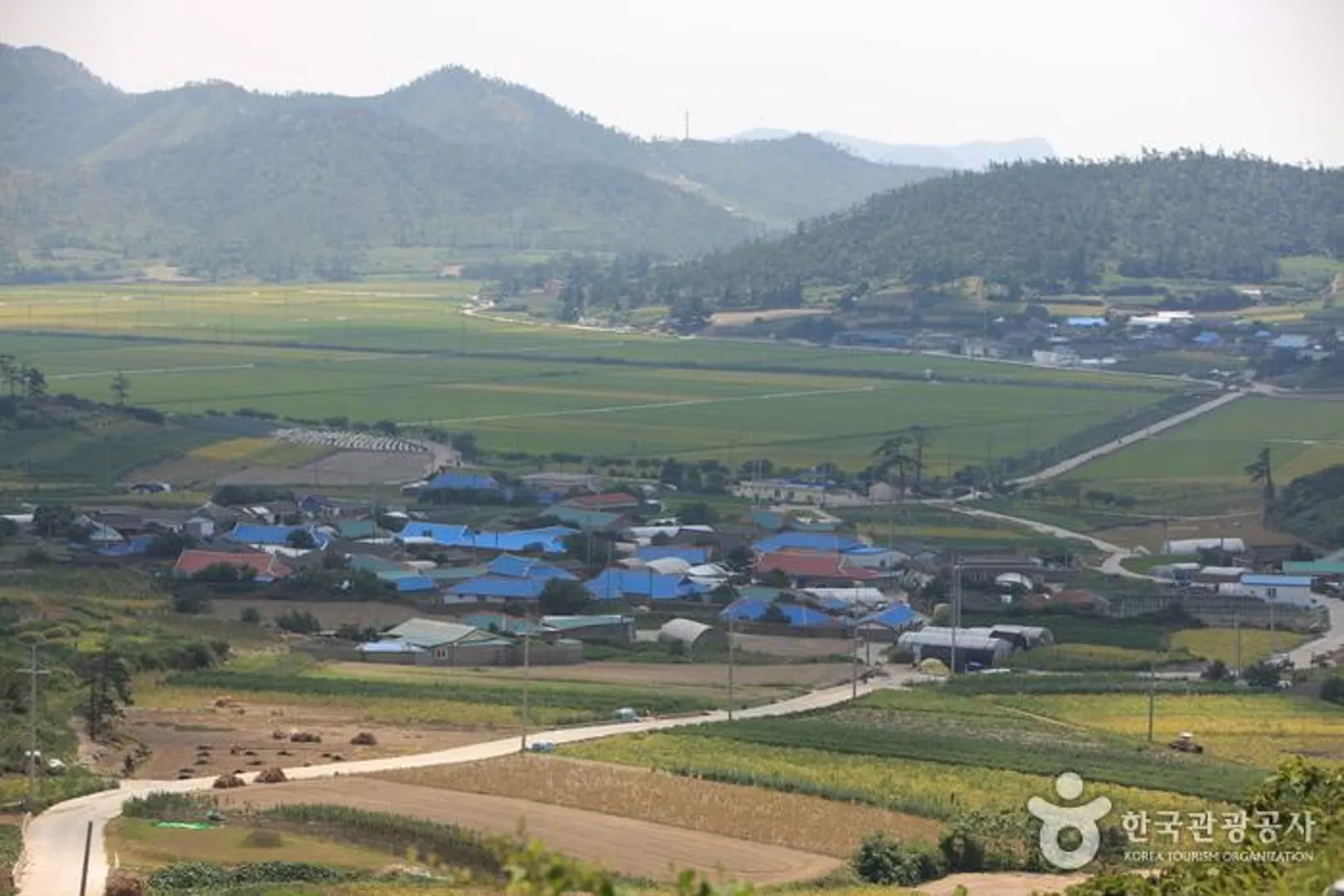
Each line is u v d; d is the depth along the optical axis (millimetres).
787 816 101188
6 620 154875
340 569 187375
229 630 162125
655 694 142250
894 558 198375
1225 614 178875
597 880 34469
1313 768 66938
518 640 160250
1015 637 164875
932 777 113625
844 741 122938
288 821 98375
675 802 103875
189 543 196500
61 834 94875
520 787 107188
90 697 127312
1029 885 86125
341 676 146875
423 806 101625
